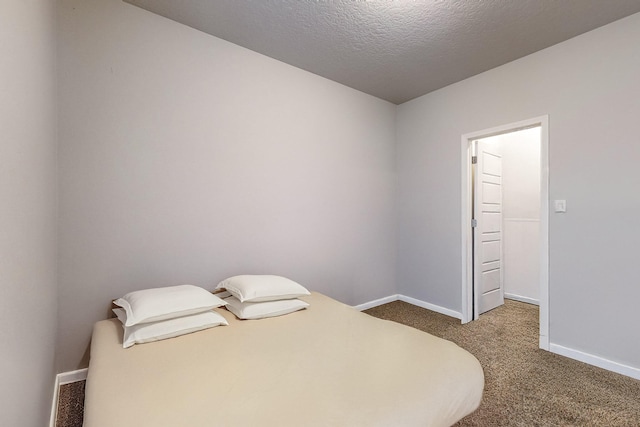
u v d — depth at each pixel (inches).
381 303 144.7
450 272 129.5
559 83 95.6
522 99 105.0
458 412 43.6
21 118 37.8
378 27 90.0
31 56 43.8
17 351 34.6
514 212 159.3
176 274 87.7
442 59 107.5
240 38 96.0
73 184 72.7
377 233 143.6
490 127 114.4
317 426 34.7
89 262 74.9
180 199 88.5
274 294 78.6
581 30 89.0
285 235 111.5
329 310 80.9
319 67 114.5
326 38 95.7
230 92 98.1
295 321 71.8
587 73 89.4
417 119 142.6
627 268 81.9
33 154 44.9
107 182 77.2
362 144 137.3
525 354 93.9
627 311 81.7
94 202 75.4
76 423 60.7
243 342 59.0
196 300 68.9
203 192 92.6
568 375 81.0
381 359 51.4
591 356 87.7
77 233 73.3
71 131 72.4
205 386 43.0
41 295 50.4
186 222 89.5
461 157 124.8
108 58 77.4
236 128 99.4
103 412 36.8
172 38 87.2
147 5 80.8
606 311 85.4
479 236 130.4
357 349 55.5
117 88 78.6
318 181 121.4
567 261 92.9
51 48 63.4
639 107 80.1
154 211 84.1
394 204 151.3
